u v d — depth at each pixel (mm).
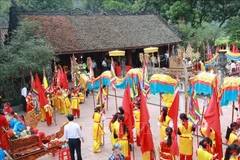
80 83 18688
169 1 40781
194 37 35031
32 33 21484
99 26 28844
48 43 22781
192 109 10062
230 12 42375
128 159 9195
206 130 8375
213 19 44062
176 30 33375
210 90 9984
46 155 10977
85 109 17844
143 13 34000
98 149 10961
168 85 11625
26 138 9703
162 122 9852
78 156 9617
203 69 21078
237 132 8898
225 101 10695
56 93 17016
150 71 19000
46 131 14047
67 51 24156
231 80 10531
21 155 9727
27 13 25844
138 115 11047
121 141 8984
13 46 18469
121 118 8961
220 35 38844
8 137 9531
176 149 7699
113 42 27500
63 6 49438
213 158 6906
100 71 29656
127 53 30062
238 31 35438
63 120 15906
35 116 11516
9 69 17062
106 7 49969
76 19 28391
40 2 45500
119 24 30406
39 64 18516
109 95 21406
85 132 13398
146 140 8133
